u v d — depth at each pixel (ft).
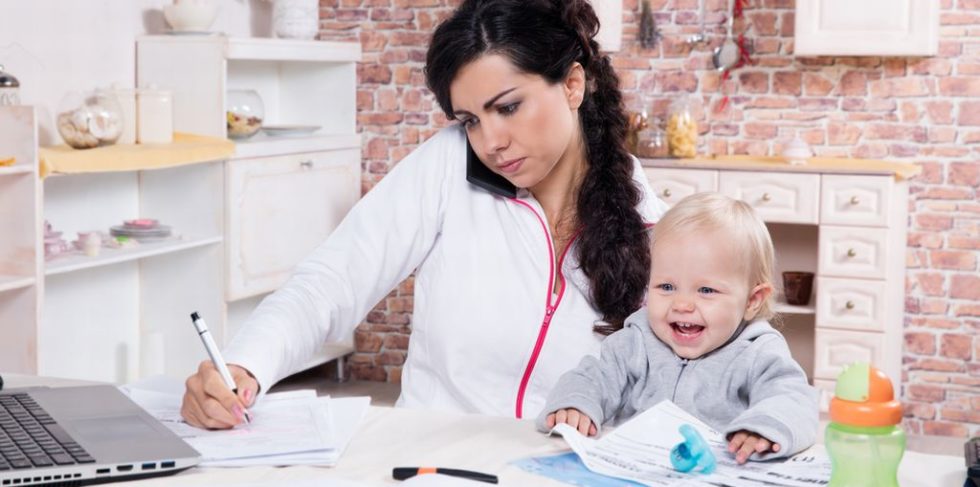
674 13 15.53
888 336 14.06
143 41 13.61
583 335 6.42
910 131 14.71
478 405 6.50
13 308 10.85
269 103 16.05
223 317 13.67
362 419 5.28
